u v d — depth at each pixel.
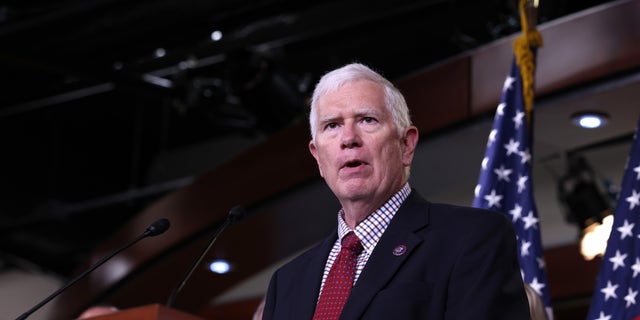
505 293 2.73
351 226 3.15
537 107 7.68
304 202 9.59
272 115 9.85
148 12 9.19
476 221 2.89
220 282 11.04
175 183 12.95
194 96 10.20
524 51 5.62
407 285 2.78
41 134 13.52
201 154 13.45
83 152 13.88
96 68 9.92
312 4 9.45
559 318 11.51
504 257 2.81
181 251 10.52
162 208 10.66
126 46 9.79
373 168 3.08
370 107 3.12
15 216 13.30
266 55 9.75
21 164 13.42
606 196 9.60
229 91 10.02
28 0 9.86
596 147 9.56
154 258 10.68
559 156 9.15
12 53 9.59
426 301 2.75
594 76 7.37
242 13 9.54
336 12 9.23
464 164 8.68
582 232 9.52
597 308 4.69
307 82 10.40
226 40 9.71
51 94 11.91
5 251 13.38
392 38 10.70
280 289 3.20
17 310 14.17
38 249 13.41
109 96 12.79
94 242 13.58
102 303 11.38
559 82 7.52
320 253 3.18
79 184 13.88
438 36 10.48
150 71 10.26
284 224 9.96
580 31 7.46
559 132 8.17
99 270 11.26
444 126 8.28
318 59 11.14
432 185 9.04
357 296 2.80
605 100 7.50
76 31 9.48
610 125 7.87
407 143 3.24
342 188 3.08
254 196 9.77
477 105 8.07
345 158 3.07
